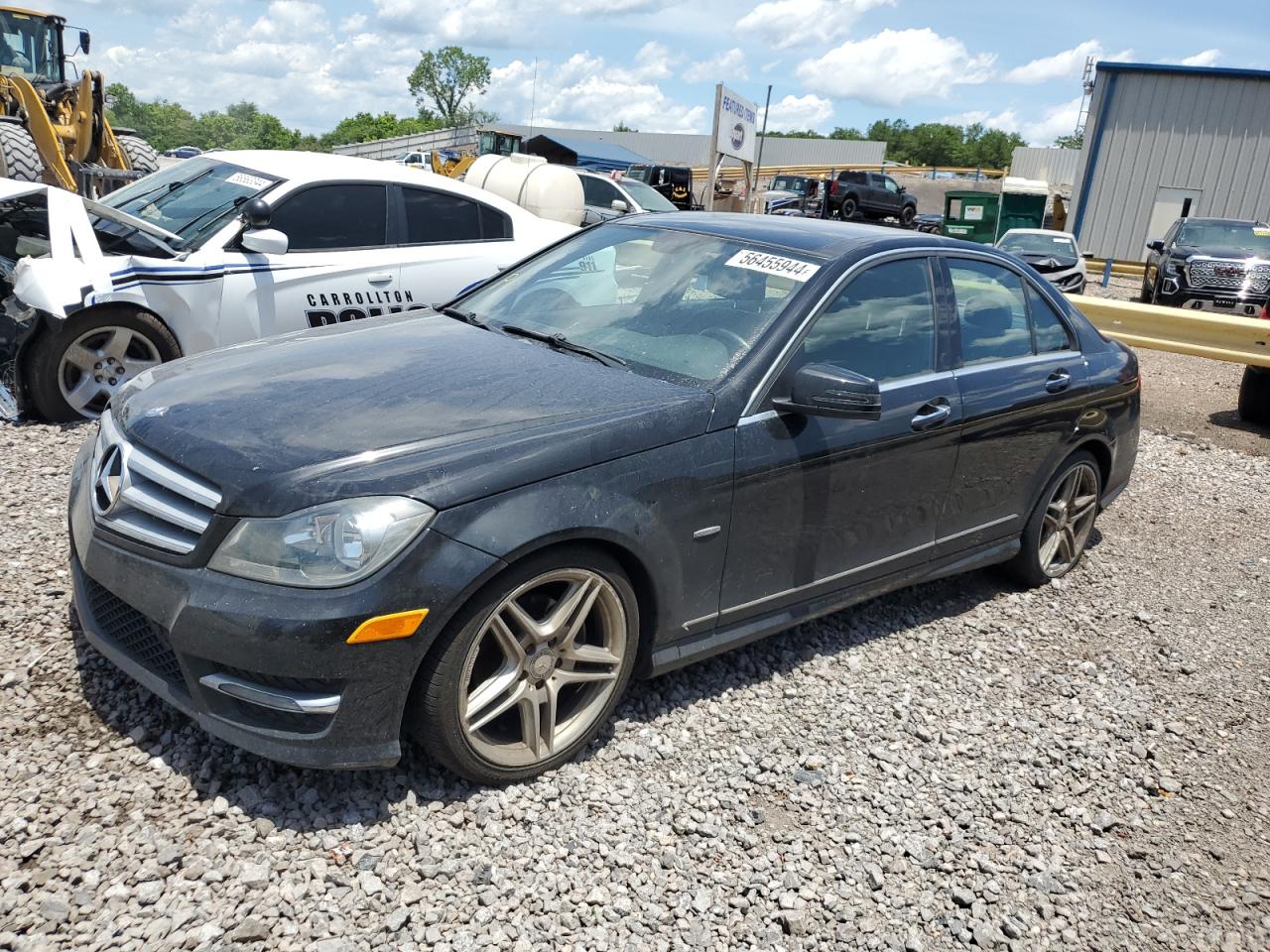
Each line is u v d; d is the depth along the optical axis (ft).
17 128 42.70
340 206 22.40
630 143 211.82
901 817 10.55
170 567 9.03
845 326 12.46
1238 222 57.67
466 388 10.73
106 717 10.37
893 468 12.82
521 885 8.87
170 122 395.14
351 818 9.32
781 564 11.98
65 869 8.34
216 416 9.95
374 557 8.65
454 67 357.61
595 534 9.77
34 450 18.29
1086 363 16.20
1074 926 9.39
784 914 8.93
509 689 9.80
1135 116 92.53
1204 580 18.16
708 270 13.10
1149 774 11.89
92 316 19.53
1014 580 16.84
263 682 8.79
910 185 173.06
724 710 12.03
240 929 7.97
